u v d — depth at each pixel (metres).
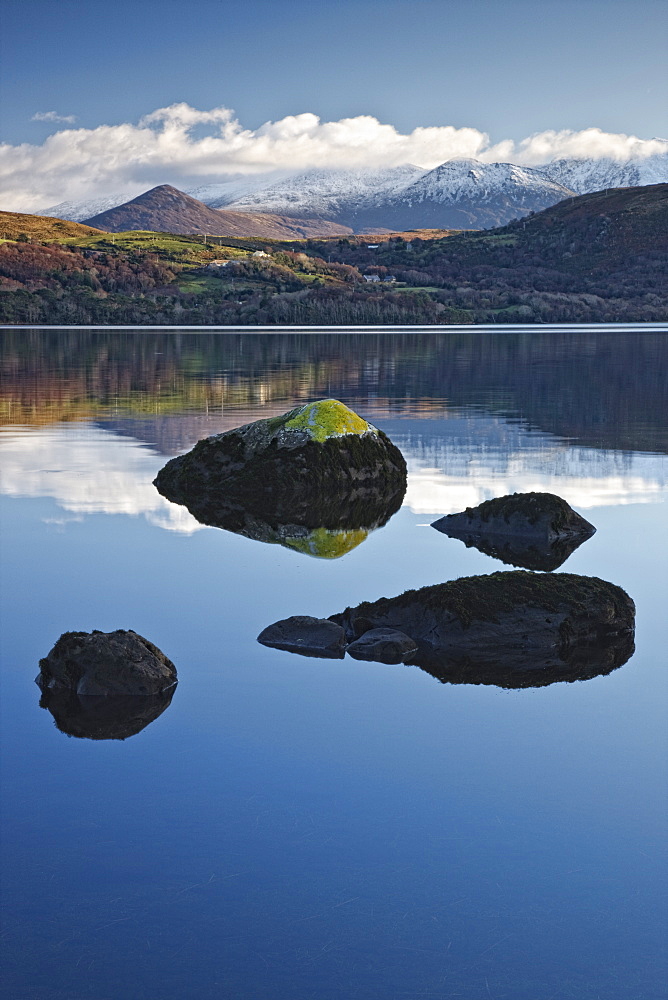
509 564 10.58
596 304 169.12
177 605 9.14
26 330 110.06
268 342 75.12
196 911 4.59
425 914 4.57
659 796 5.59
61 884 4.77
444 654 7.89
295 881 4.79
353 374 40.25
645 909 4.61
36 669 7.52
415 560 10.84
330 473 15.09
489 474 16.22
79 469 16.48
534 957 4.32
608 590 8.54
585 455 18.05
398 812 5.40
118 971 4.22
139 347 65.88
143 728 6.46
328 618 8.63
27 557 10.83
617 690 7.13
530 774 5.84
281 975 4.20
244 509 13.73
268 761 6.00
